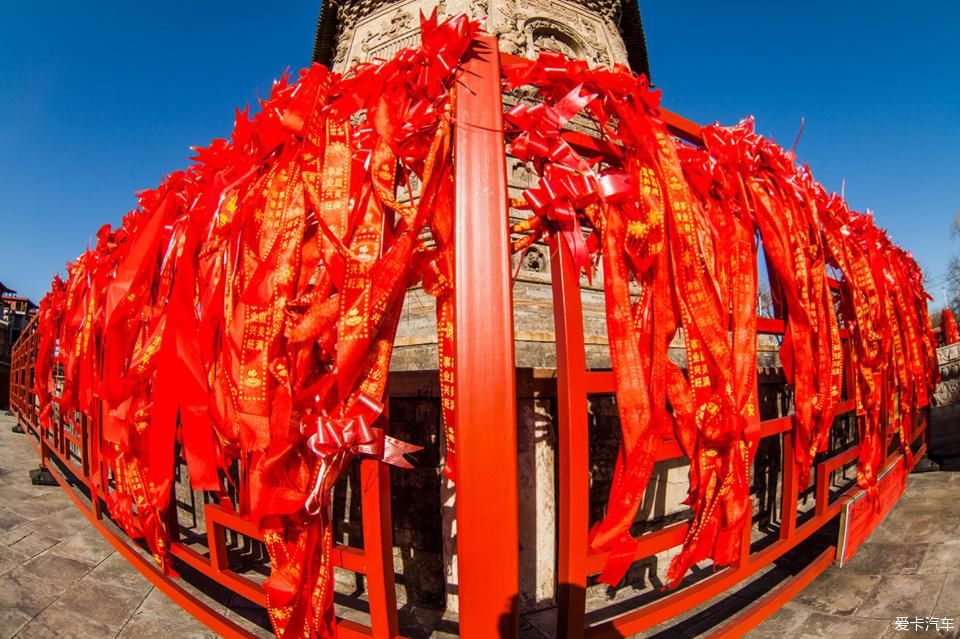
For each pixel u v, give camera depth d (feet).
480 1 29.45
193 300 11.65
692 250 9.34
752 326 10.80
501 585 7.30
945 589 13.20
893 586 13.84
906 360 22.61
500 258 7.79
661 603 9.95
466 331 7.62
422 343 16.31
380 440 8.30
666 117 10.78
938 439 34.06
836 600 13.60
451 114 8.45
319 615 8.95
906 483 23.89
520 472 14.57
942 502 20.39
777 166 12.97
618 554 8.86
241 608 15.71
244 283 10.19
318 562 9.08
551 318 19.12
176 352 11.23
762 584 15.84
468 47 8.63
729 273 11.04
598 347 17.69
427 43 8.50
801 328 12.50
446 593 14.48
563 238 8.96
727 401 9.46
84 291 21.67
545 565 14.73
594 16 34.94
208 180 12.12
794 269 12.64
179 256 11.93
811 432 13.34
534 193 8.71
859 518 16.37
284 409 8.78
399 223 9.04
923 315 28.81
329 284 8.89
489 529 7.35
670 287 9.36
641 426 8.82
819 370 13.46
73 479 32.35
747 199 11.62
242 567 19.01
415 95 8.77
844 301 18.16
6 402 90.38
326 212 8.79
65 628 14.26
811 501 24.18
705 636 12.34
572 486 8.73
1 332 91.50
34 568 18.06
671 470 17.71
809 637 12.12
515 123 8.77
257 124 10.23
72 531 22.18
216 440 11.62
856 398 16.79
